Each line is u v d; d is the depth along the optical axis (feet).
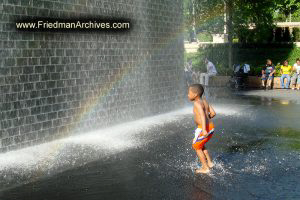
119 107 27.66
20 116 20.58
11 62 20.03
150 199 13.76
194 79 53.67
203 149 17.15
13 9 20.07
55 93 22.63
